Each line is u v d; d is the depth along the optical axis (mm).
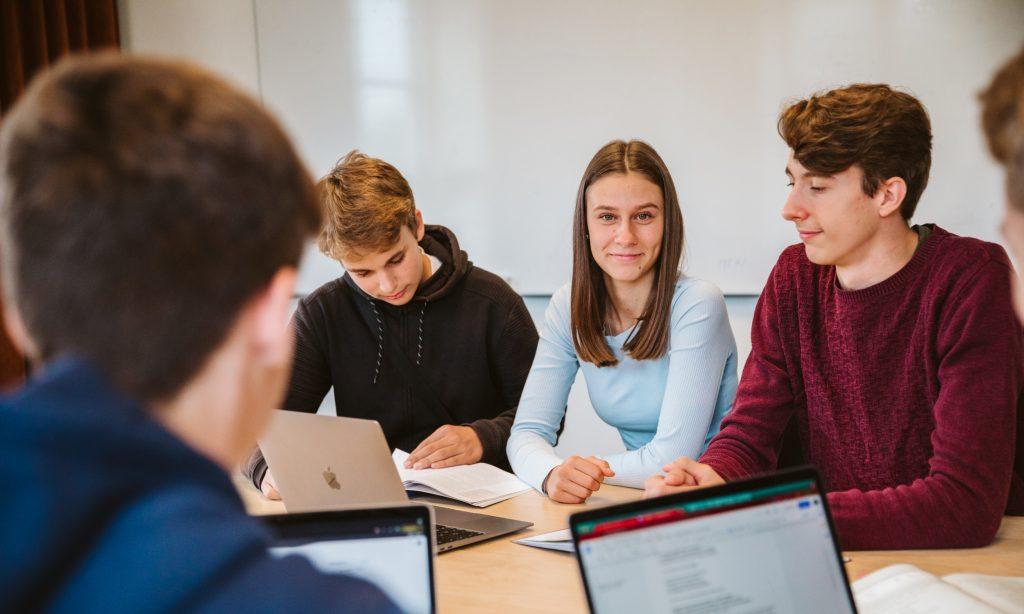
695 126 3107
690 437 1591
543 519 1430
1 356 3234
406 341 2070
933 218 2832
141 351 415
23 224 409
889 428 1409
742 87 3027
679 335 1641
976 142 2750
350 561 817
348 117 3641
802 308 1506
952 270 1305
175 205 409
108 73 437
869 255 1373
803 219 1376
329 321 2076
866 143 1292
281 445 1425
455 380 2078
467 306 2078
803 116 1343
